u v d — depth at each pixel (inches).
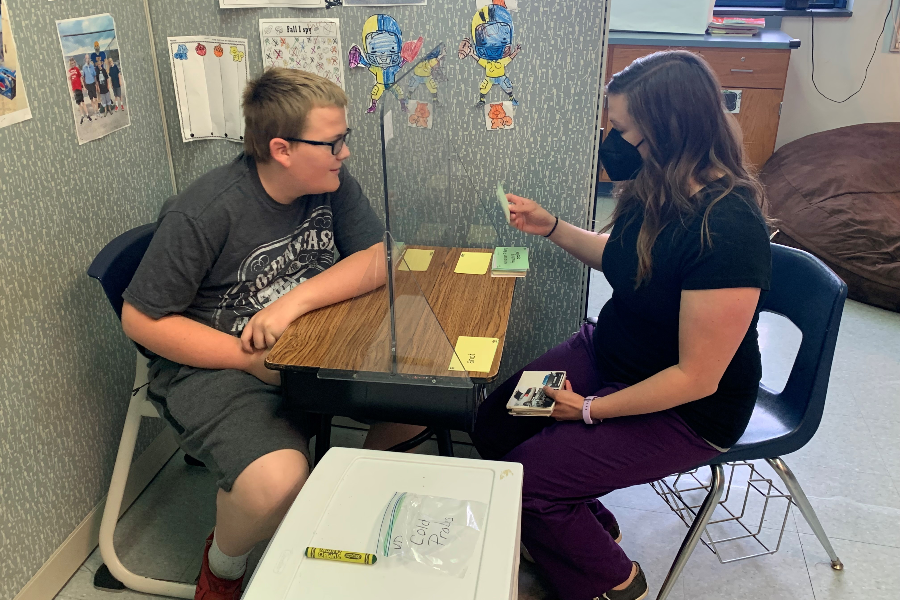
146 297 51.1
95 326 63.1
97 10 59.1
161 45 66.6
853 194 118.0
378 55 63.8
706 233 44.6
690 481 72.7
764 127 135.2
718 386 49.3
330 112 50.0
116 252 54.0
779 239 122.2
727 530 66.4
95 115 60.0
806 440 53.4
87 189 60.0
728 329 44.9
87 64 58.5
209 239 51.8
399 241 44.9
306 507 40.7
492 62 62.7
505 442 60.1
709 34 136.0
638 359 53.2
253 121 50.4
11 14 50.4
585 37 60.9
